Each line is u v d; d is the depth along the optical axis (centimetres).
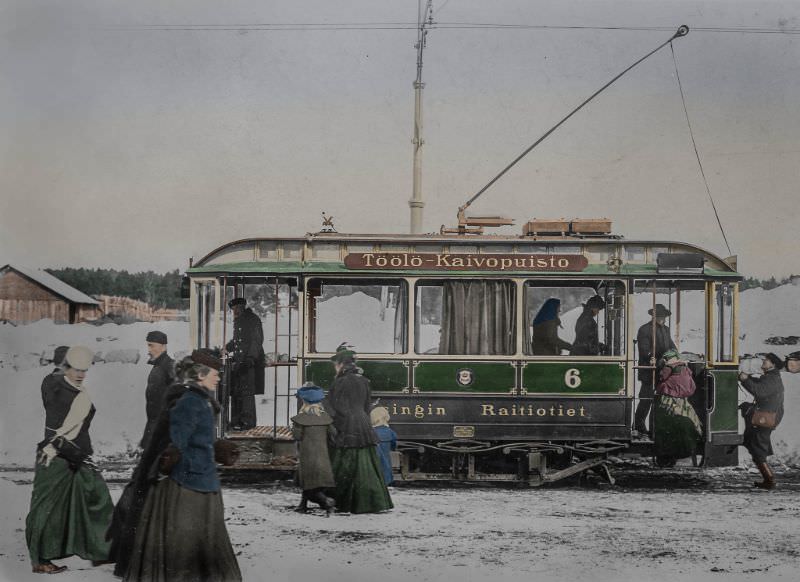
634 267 1051
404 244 1056
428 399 1030
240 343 1059
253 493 1001
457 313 1043
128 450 1198
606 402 1029
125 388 1271
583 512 937
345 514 905
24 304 1315
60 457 705
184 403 620
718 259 1073
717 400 1053
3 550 816
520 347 1036
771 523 898
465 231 1105
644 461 1223
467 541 824
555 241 1057
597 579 730
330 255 1054
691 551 804
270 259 1055
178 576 612
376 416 979
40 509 702
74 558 771
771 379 1063
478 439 1025
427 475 1050
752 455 1062
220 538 625
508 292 1045
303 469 887
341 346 961
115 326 1361
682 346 1298
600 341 1083
